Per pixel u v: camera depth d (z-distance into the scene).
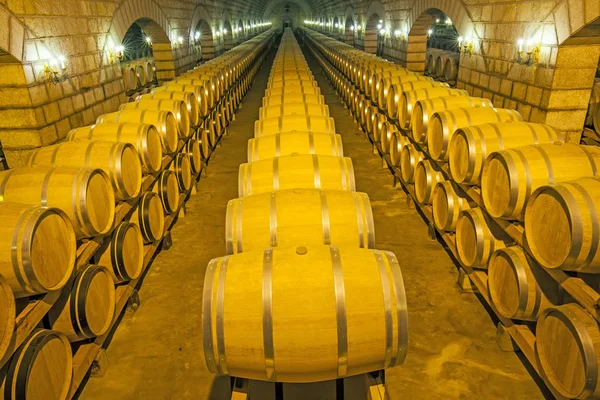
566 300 3.58
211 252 6.13
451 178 5.71
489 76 10.60
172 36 17.81
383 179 8.86
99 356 3.89
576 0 7.15
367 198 3.94
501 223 4.31
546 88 8.16
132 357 4.14
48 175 3.88
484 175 4.45
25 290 2.97
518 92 9.23
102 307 3.95
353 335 2.56
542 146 4.17
